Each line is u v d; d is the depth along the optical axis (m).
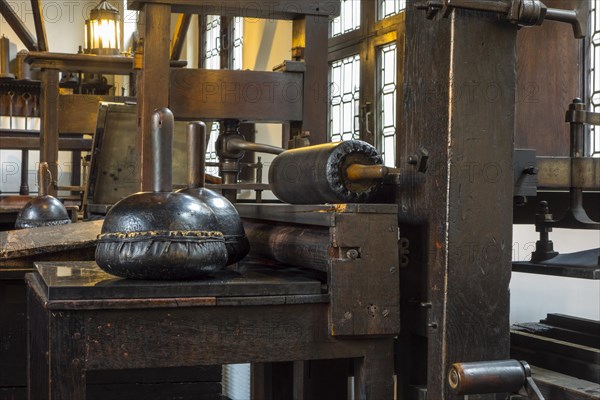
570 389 1.82
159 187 1.80
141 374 2.55
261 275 1.88
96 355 1.60
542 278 3.78
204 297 1.65
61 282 1.68
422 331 1.87
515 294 3.95
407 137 1.92
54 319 1.58
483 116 1.76
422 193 1.85
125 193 4.60
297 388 2.26
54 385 1.58
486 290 1.76
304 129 3.88
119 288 1.62
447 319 1.74
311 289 1.73
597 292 3.48
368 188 1.94
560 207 2.74
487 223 1.76
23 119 9.48
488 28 1.76
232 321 1.67
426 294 1.85
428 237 1.82
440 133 1.77
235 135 3.90
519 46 2.77
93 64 6.33
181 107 3.73
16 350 2.54
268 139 8.03
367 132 5.94
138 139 3.81
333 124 6.71
